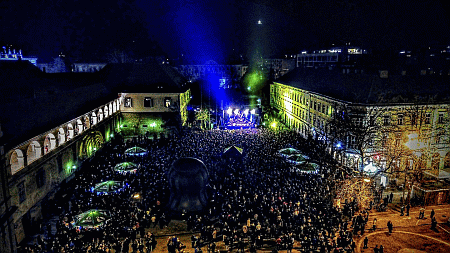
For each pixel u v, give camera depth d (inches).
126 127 2593.5
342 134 1612.9
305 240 1068.5
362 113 1678.2
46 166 1336.1
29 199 1184.8
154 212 1305.4
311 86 2495.1
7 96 1487.5
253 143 2231.8
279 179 1572.3
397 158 1547.7
